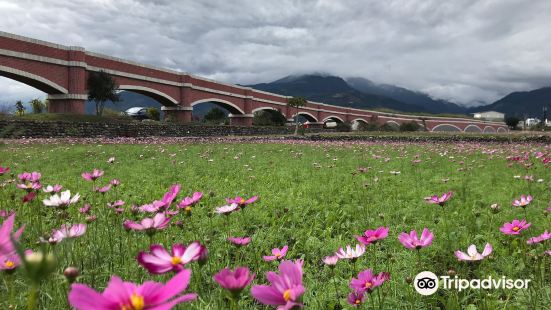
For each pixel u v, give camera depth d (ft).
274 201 15.98
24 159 31.24
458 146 54.80
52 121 71.36
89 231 9.19
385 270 8.21
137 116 140.46
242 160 33.01
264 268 8.72
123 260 7.65
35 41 85.76
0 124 51.78
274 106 201.16
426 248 9.67
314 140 80.28
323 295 7.09
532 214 12.75
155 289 2.02
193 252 3.21
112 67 107.14
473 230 11.45
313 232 12.13
